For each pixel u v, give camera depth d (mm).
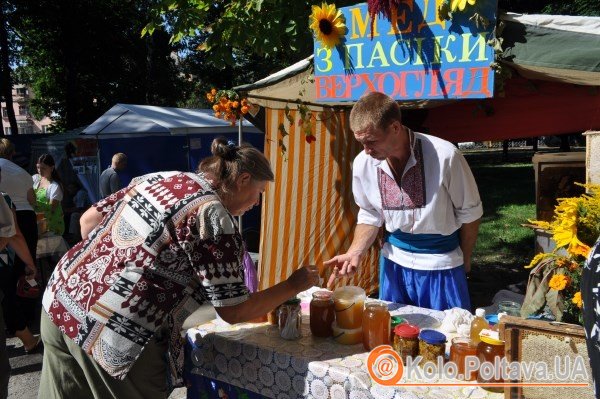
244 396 1638
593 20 2221
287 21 4625
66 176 8648
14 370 3465
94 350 1484
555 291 1402
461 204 2018
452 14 2213
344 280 3895
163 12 5195
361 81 2598
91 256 1547
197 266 1431
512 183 12992
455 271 2086
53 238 5074
